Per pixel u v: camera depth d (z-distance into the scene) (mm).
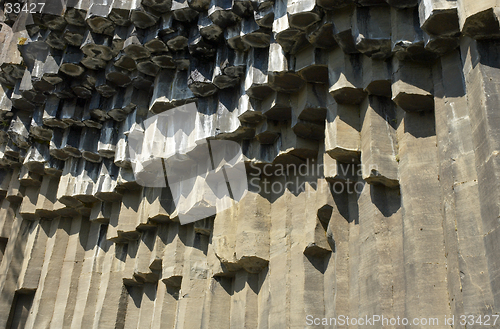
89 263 14359
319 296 8742
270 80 9492
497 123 5738
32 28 13773
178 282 12133
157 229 12875
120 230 13352
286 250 9578
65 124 14188
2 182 16750
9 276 15305
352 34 8109
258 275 10406
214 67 11000
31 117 15336
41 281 14859
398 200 7504
